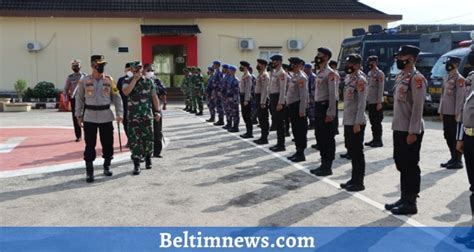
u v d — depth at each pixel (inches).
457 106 330.3
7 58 999.6
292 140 468.8
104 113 308.0
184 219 231.1
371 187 288.4
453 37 727.1
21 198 268.1
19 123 642.2
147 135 328.2
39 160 377.4
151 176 319.9
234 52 1064.2
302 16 1053.8
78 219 231.6
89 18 1011.9
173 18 1035.9
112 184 299.1
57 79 1015.6
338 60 842.8
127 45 1031.0
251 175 322.0
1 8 1000.9
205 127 581.3
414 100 226.5
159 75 1053.8
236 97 535.2
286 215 235.9
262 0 1104.2
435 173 324.8
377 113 425.4
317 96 320.2
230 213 239.6
